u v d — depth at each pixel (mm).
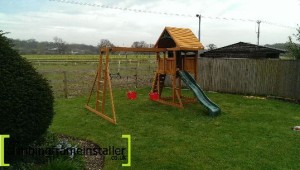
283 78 15727
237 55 25844
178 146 8484
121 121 11383
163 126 10672
